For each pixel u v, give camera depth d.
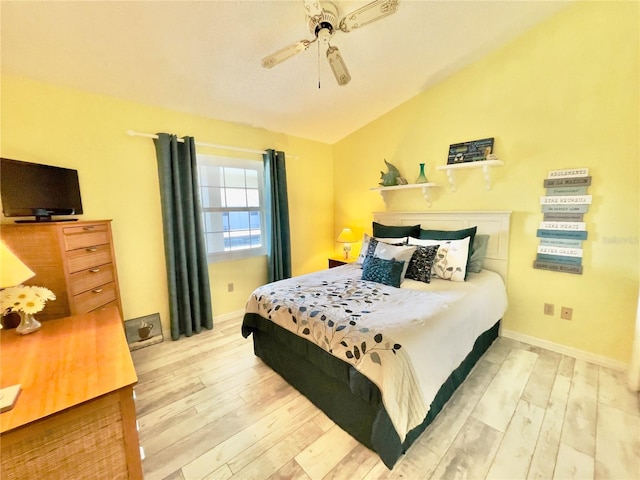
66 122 2.11
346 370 1.48
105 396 0.89
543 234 2.29
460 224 2.74
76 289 1.91
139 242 2.54
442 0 1.83
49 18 1.51
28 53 1.72
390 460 1.23
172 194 2.60
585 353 2.18
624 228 1.96
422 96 2.94
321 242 4.04
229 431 1.57
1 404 0.81
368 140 3.54
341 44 2.11
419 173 3.03
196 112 2.72
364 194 3.69
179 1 1.54
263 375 2.11
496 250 2.52
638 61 1.83
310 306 1.81
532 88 2.25
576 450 1.38
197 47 1.89
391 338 1.38
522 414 1.63
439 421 1.59
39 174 1.86
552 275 2.28
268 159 3.22
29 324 1.32
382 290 2.09
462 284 2.21
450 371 1.55
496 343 2.45
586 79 2.02
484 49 2.38
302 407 1.76
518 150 2.36
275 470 1.33
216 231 3.07
